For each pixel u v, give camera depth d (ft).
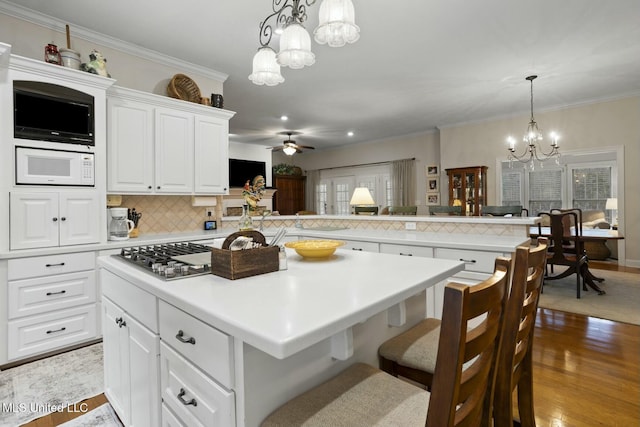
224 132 12.27
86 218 8.52
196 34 10.16
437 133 24.32
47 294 7.86
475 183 20.81
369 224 12.12
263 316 2.73
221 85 13.43
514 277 3.71
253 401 2.80
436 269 4.56
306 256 5.26
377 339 4.30
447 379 2.16
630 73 13.93
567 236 13.51
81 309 8.35
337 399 3.09
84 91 8.53
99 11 8.90
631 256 17.26
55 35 9.37
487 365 2.79
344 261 5.17
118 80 10.62
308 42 5.33
